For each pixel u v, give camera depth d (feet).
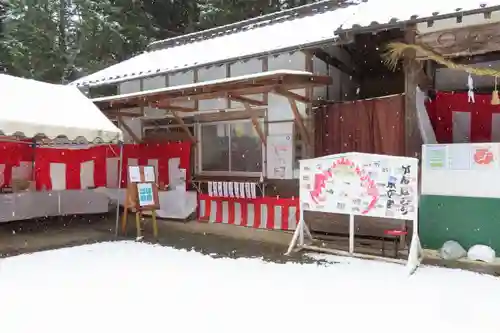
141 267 20.22
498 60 26.21
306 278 18.21
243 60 30.50
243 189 29.91
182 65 34.14
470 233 20.92
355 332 12.88
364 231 23.95
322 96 29.25
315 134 27.68
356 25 22.06
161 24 71.00
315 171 22.61
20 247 24.68
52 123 24.30
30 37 56.59
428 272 18.80
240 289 16.81
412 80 23.18
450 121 25.11
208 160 33.96
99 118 28.14
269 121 30.09
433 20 20.10
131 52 63.46
